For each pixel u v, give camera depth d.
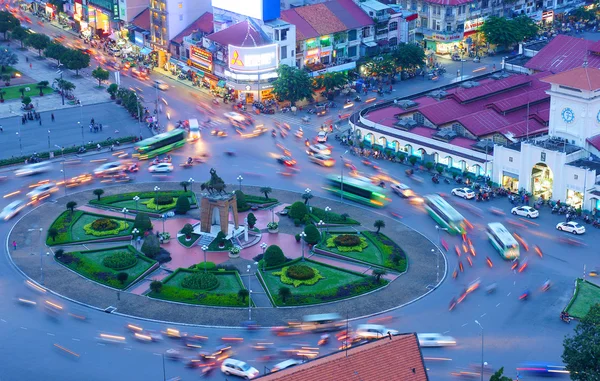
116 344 191.62
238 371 178.62
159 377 179.25
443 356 186.38
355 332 194.75
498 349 188.75
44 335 195.12
